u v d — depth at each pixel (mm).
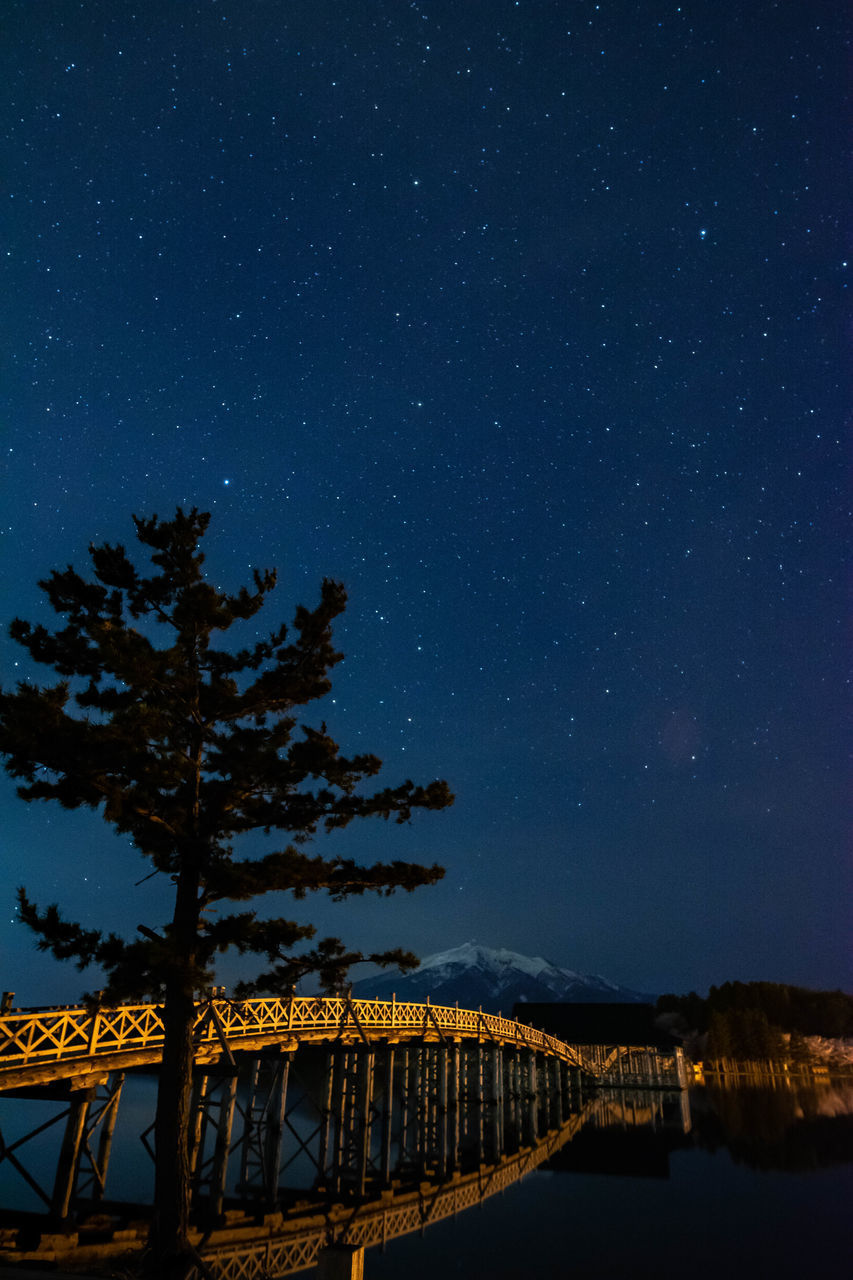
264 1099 40750
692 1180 29484
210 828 13742
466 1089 38562
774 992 111250
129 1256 13203
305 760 13789
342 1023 23656
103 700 13375
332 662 15008
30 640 13641
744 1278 17156
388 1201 23891
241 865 13125
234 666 14789
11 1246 13070
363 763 14453
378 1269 16953
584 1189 27406
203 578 15031
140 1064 16188
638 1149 37000
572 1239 20297
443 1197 25469
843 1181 29391
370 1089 24422
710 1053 96125
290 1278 15000
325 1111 24906
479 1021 33781
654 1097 65562
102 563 14641
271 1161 20281
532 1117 38938
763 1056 95000
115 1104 16859
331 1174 27250
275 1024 21234
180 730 14328
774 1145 38500
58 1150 36094
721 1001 109438
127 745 12148
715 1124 47000
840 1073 96250
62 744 11836
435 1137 32531
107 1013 15805
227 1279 14547
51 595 14242
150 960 11422
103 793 12617
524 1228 21375
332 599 14859
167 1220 11742
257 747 13578
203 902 13266
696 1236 20969
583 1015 78125
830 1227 22234
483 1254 18547
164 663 13141
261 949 13055
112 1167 31047
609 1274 17266
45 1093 14891
